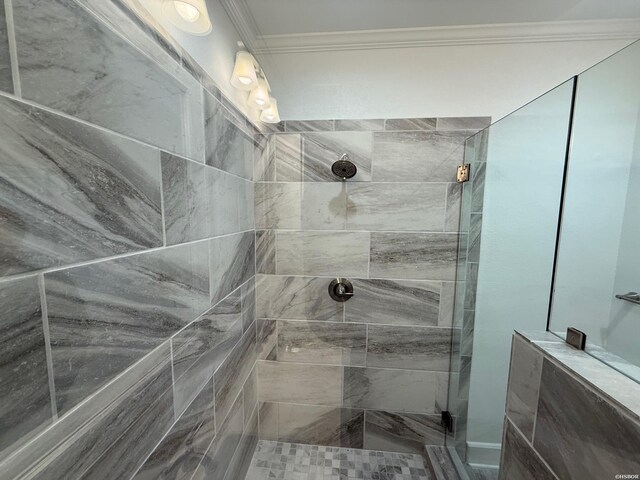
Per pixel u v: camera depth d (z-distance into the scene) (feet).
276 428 4.46
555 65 3.63
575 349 1.95
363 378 4.29
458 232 3.89
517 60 3.67
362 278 4.10
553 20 3.45
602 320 3.36
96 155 1.30
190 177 2.20
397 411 4.29
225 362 3.03
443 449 4.20
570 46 3.60
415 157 3.86
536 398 1.98
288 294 4.21
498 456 3.85
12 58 0.93
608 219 3.43
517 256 3.71
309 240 4.10
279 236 4.11
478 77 3.72
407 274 4.04
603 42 3.55
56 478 1.14
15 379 0.97
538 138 3.51
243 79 3.03
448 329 4.06
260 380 4.39
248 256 3.76
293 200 4.05
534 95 3.68
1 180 0.91
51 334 1.10
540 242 3.61
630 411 1.33
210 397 2.68
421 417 4.27
